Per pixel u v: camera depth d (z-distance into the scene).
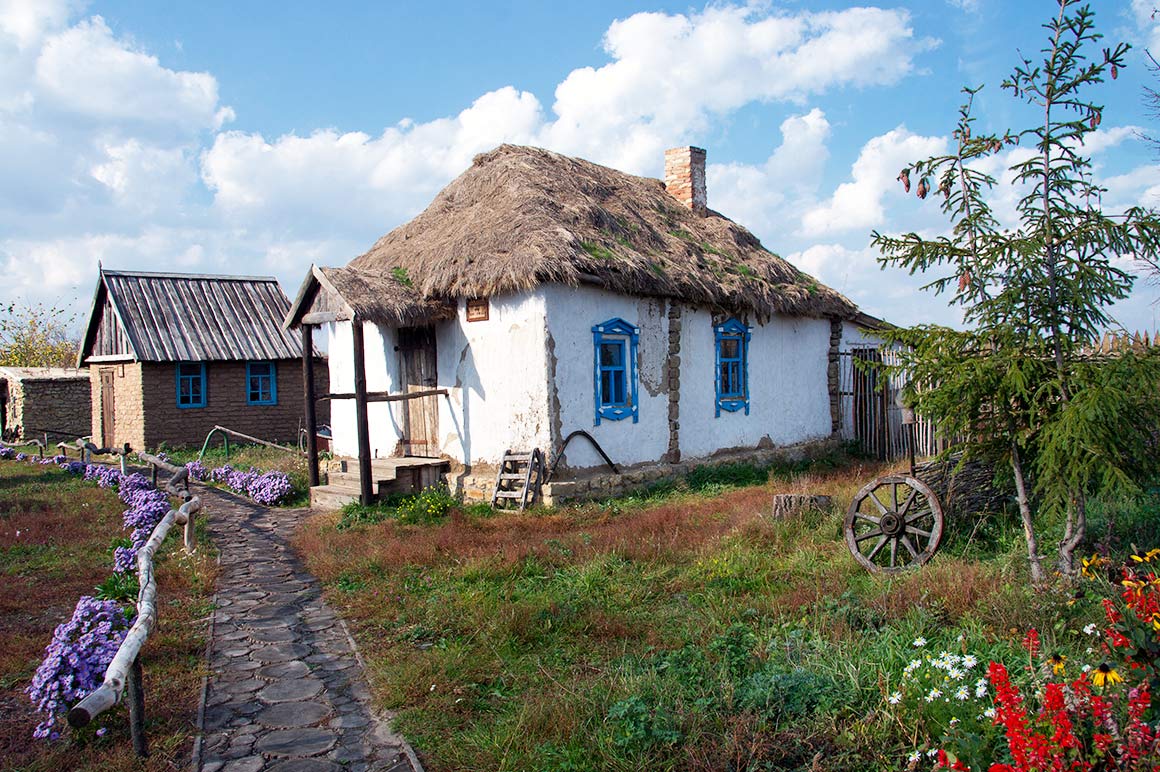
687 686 5.03
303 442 22.91
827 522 8.92
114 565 8.91
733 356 15.54
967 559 7.27
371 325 15.30
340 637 6.75
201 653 6.38
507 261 11.84
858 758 4.18
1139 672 3.65
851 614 5.96
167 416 21.97
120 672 4.08
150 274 24.00
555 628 6.53
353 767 4.57
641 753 4.31
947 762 3.71
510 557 8.45
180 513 8.59
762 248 17.88
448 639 6.45
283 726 5.09
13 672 5.91
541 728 4.77
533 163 14.78
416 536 9.87
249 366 23.27
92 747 4.81
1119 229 6.18
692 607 6.86
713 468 14.35
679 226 16.22
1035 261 6.46
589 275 11.94
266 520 12.30
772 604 6.54
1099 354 6.58
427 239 14.41
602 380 12.85
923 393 6.93
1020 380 6.22
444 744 4.75
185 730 5.00
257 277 25.80
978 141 6.72
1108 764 3.34
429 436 13.95
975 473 8.55
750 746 4.29
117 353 23.41
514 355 12.22
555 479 11.89
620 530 9.66
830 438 17.69
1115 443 6.10
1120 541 7.27
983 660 4.90
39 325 42.94
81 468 17.08
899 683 4.68
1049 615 5.46
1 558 9.25
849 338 18.52
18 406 27.81
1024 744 3.32
